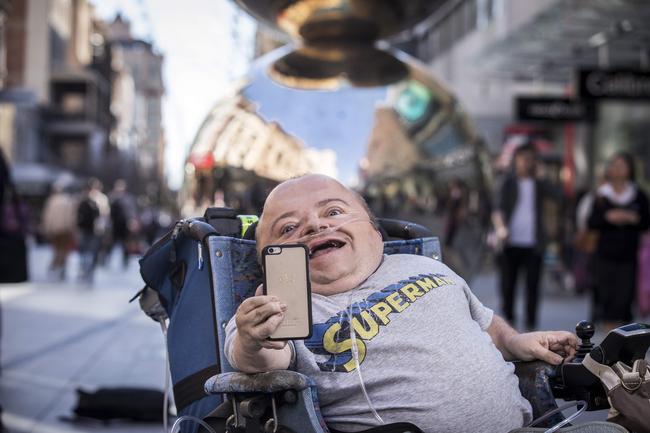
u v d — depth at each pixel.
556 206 10.48
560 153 23.72
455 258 5.43
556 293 13.62
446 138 5.40
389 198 5.18
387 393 2.23
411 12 5.34
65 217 15.82
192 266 2.68
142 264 2.84
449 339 2.29
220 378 2.08
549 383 2.47
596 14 14.16
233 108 5.25
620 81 13.75
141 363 6.38
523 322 9.36
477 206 5.50
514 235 8.59
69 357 6.62
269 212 2.45
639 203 8.45
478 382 2.24
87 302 11.19
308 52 5.35
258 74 5.36
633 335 2.19
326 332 2.28
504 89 27.59
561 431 2.01
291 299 1.96
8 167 6.24
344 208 2.44
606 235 8.48
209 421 2.21
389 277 2.41
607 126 21.34
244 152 5.17
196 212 5.27
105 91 75.75
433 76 5.57
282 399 2.06
